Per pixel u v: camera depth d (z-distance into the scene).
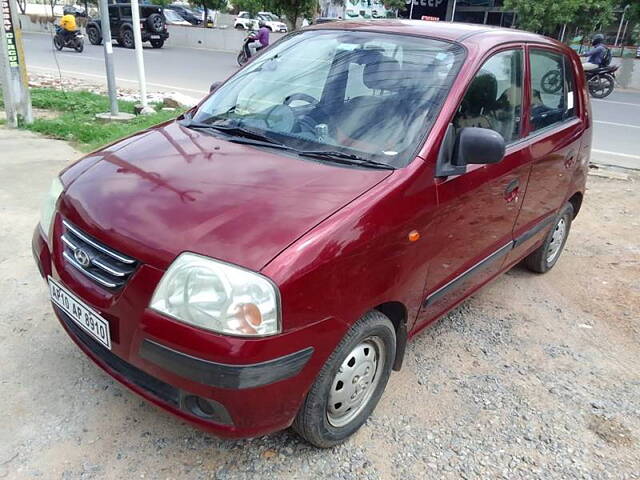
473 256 3.04
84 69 15.28
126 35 21.92
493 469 2.45
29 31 32.03
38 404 2.58
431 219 2.51
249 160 2.50
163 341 1.96
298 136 2.72
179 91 12.08
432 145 2.53
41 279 3.63
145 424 2.52
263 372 1.93
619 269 4.71
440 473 2.40
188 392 1.99
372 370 2.52
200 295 1.92
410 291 2.54
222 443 2.45
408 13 29.14
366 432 2.60
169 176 2.38
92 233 2.20
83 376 2.78
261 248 1.95
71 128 7.39
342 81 2.96
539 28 19.33
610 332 3.71
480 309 3.88
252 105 3.06
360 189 2.28
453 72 2.78
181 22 31.25
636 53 19.88
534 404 2.91
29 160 6.06
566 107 3.96
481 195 2.86
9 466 2.24
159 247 2.02
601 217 5.93
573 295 4.21
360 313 2.23
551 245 4.41
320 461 2.41
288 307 1.94
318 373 2.14
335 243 2.06
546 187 3.69
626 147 9.06
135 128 7.61
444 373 3.10
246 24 32.50
